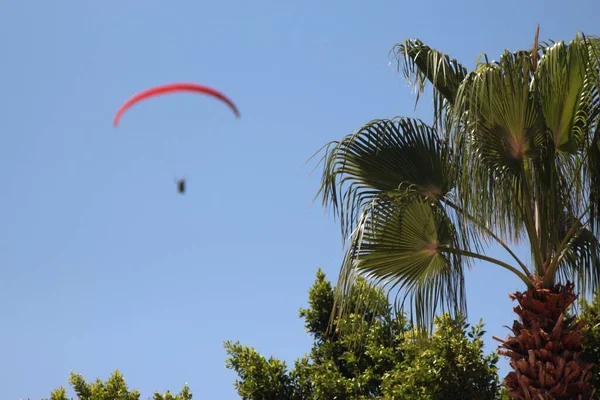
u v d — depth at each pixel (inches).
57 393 964.0
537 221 525.7
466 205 509.4
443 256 542.9
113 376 961.5
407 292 558.9
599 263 541.0
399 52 574.6
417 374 761.6
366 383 824.9
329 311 927.0
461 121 530.3
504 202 518.9
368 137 564.1
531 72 536.4
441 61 560.4
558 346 488.4
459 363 760.3
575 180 537.0
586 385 481.7
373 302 570.9
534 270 523.2
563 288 507.8
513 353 499.2
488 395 757.9
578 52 506.6
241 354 891.4
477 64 532.4
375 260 547.5
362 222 530.9
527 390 482.3
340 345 906.7
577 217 530.6
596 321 748.0
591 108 534.6
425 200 548.4
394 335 845.8
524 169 550.6
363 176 564.1
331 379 828.6
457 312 541.0
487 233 534.3
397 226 539.2
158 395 931.3
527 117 510.6
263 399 868.6
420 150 562.3
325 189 558.3
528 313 501.0
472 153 508.4
